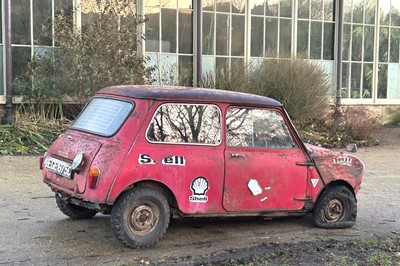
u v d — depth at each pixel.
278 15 16.12
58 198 6.09
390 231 6.43
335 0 16.95
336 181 6.37
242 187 5.59
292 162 5.95
